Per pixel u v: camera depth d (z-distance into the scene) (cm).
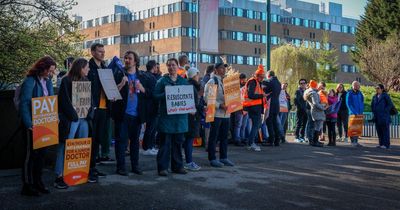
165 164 862
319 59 6406
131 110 843
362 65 4362
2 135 885
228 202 680
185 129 873
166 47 7381
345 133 1697
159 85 866
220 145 1010
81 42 1508
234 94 1006
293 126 2252
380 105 1518
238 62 7856
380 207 685
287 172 948
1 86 1333
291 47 5534
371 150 1409
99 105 797
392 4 4647
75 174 749
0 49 1262
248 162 1066
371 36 4709
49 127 685
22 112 669
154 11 7681
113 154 1149
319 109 1442
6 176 818
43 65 692
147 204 654
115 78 834
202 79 1193
